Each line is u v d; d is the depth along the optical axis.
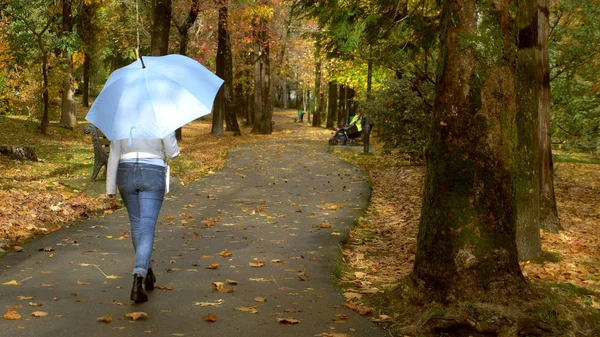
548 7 8.70
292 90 100.06
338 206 11.33
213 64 46.06
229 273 6.27
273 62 43.66
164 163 5.27
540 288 4.96
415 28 10.41
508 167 4.75
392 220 10.52
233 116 38.09
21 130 24.50
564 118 18.12
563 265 7.29
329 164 19.72
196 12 32.69
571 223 10.60
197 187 13.60
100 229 8.40
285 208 11.09
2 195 10.07
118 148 5.19
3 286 5.46
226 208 10.86
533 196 7.60
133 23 39.25
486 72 4.70
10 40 23.70
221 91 36.88
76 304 4.97
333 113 51.25
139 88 5.05
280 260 6.88
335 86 51.75
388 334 4.45
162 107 4.99
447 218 4.76
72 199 10.55
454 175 4.75
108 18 37.94
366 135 24.17
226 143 30.36
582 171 21.11
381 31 11.25
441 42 4.95
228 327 4.50
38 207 9.57
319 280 6.07
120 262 6.58
